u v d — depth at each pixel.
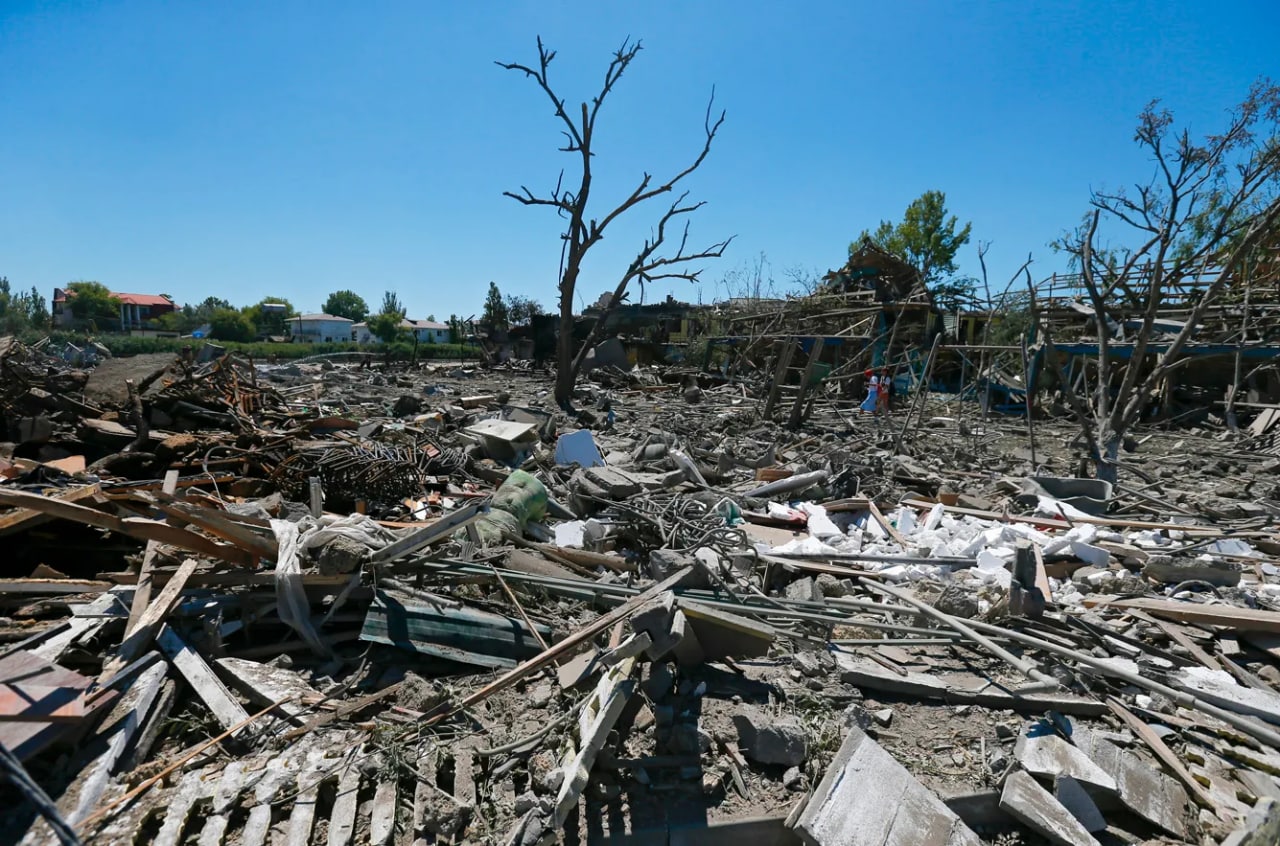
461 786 3.66
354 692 4.46
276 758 3.78
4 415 8.97
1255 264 21.25
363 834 3.37
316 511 6.86
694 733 4.07
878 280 33.78
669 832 3.53
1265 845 3.51
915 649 5.52
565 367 21.78
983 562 7.30
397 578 5.54
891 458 13.07
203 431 9.77
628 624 5.00
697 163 21.73
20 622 4.70
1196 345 21.27
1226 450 17.42
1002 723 4.49
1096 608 6.47
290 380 25.78
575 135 20.70
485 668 4.80
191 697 4.26
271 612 5.01
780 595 6.69
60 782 3.40
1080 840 3.57
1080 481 10.71
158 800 3.41
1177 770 4.15
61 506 4.68
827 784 3.72
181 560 5.21
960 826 3.56
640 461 12.59
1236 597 6.55
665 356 41.72
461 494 9.52
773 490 10.39
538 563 6.59
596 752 3.69
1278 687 5.29
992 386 24.81
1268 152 12.17
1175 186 11.66
